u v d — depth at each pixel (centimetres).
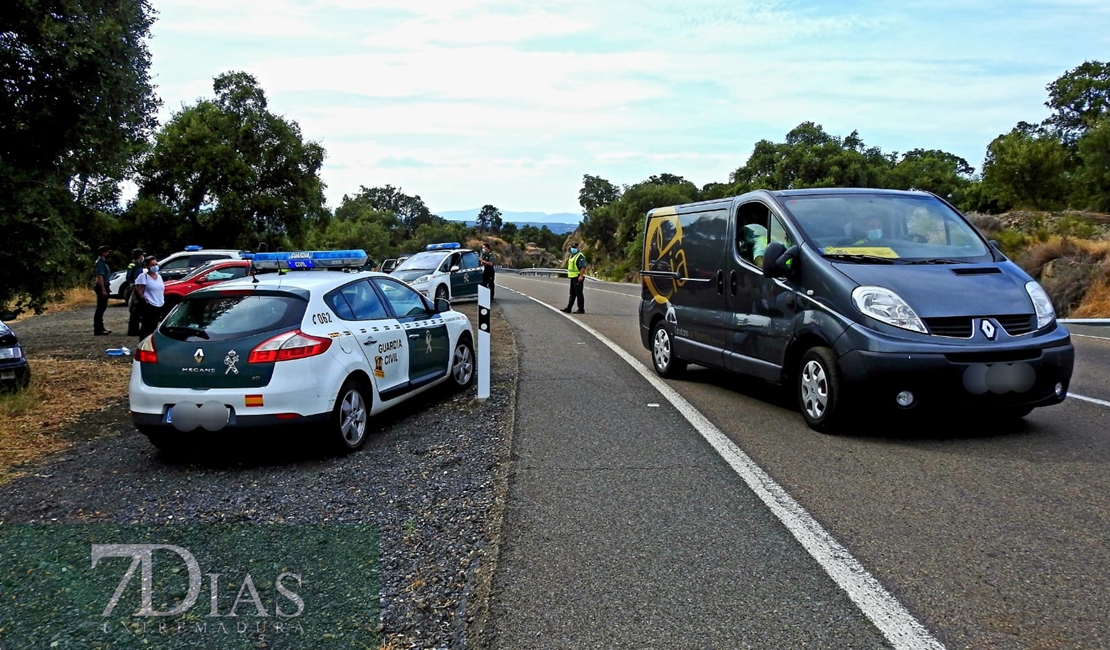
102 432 775
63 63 870
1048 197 3794
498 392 912
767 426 702
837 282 656
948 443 627
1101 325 1589
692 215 919
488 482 575
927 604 357
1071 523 449
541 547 437
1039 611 348
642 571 402
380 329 750
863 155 4688
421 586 409
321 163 3822
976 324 613
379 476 607
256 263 879
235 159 3478
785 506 490
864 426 687
